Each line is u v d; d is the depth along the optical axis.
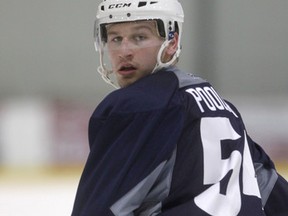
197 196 5.30
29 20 37.34
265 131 30.30
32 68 37.38
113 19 5.61
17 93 37.34
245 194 5.48
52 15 37.47
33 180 26.22
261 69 37.44
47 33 37.47
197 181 5.33
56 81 37.53
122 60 5.69
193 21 36.28
